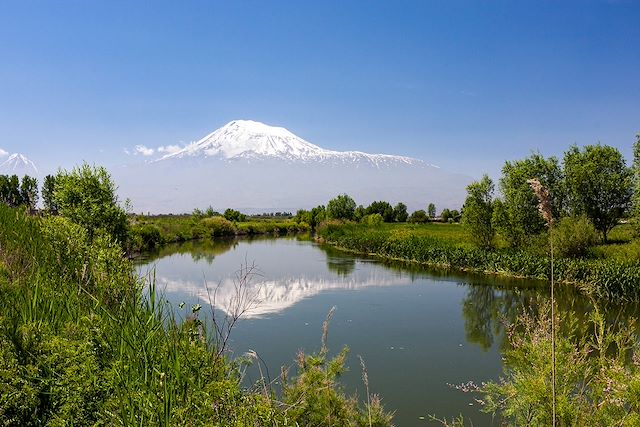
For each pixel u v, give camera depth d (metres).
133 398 2.57
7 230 7.87
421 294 20.94
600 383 3.77
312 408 4.81
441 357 12.20
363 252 41.78
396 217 99.94
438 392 9.86
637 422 3.15
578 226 28.09
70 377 2.41
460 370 11.24
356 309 17.73
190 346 3.42
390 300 19.56
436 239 38.22
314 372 5.09
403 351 12.66
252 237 65.75
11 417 2.23
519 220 32.91
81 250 6.35
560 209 40.03
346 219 78.44
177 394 2.85
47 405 2.36
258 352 11.89
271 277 25.47
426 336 14.14
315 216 87.31
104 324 3.21
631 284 18.06
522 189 33.28
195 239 58.53
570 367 4.00
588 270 21.64
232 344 12.39
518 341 4.52
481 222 34.56
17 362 2.42
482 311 17.55
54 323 3.35
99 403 2.46
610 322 11.30
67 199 14.85
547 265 24.00
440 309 17.92
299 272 27.83
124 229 15.80
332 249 45.09
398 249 35.88
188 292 18.70
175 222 62.94
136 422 2.45
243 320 15.12
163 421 2.51
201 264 30.45
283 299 19.28
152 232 42.44
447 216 100.88
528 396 3.87
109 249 6.49
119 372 2.73
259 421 2.93
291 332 14.04
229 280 23.08
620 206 38.97
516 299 19.62
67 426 2.29
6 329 2.56
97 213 14.80
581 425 3.55
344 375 10.88
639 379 3.33
